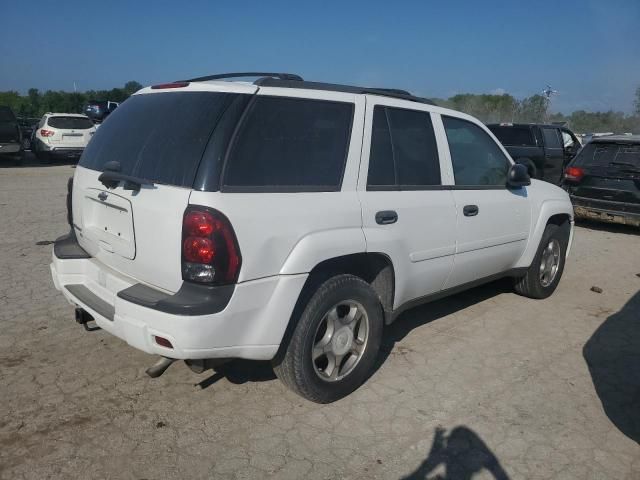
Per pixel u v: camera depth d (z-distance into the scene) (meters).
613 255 8.02
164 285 2.92
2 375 3.68
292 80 3.33
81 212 3.60
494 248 4.72
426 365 4.12
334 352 3.46
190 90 3.17
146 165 3.05
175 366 3.92
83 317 3.50
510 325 5.00
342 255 3.27
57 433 3.09
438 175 4.12
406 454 3.05
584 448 3.16
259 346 3.01
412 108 3.98
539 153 12.77
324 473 2.86
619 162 9.34
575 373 4.08
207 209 2.74
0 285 5.42
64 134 18.38
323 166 3.29
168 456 2.94
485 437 3.23
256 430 3.21
